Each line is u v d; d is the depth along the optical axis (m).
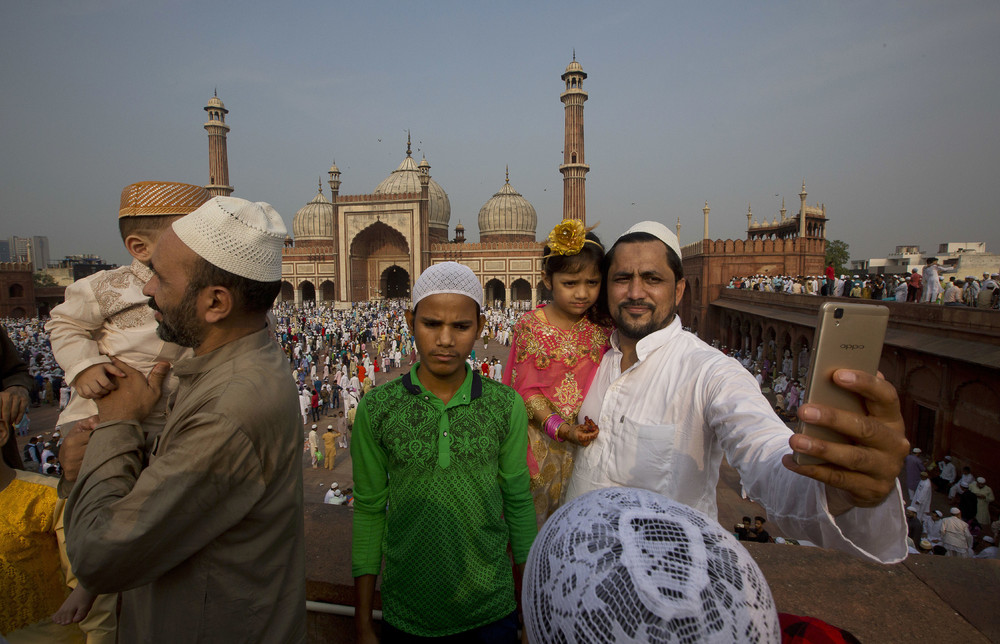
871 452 0.77
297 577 1.18
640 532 0.69
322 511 2.36
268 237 1.12
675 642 0.60
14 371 1.88
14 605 1.56
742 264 22.02
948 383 7.96
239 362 1.08
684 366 1.47
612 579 0.65
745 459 1.13
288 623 1.14
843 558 1.96
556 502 1.91
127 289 1.44
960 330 7.85
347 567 1.90
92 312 1.40
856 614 1.66
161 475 0.91
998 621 1.60
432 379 1.45
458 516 1.35
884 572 1.87
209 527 0.96
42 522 1.60
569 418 1.85
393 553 1.40
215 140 30.94
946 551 5.84
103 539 0.87
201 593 1.01
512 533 1.53
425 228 34.00
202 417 0.96
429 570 1.35
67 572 1.66
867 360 0.79
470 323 1.39
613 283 1.61
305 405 12.26
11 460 1.77
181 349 1.42
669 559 0.65
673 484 1.43
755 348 17.41
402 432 1.38
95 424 1.22
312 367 16.88
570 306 1.87
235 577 1.04
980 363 6.95
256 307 1.13
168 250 1.08
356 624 1.46
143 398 1.24
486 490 1.38
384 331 23.98
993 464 7.05
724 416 1.23
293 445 1.13
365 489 1.49
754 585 0.68
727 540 0.72
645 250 1.54
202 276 1.06
